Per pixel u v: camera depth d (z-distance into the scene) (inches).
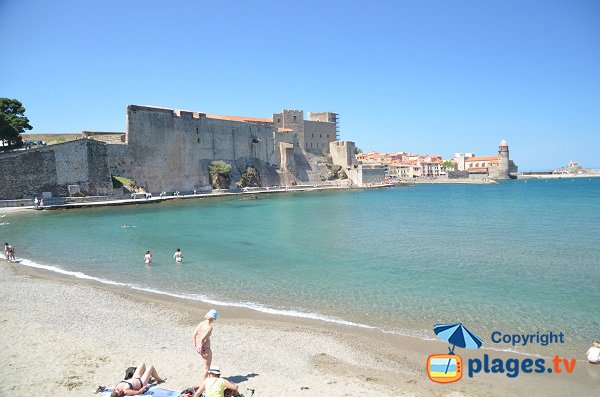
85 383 387.5
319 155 5022.1
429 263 966.4
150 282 797.2
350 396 376.2
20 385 381.4
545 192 4094.5
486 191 4372.5
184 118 3410.4
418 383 403.2
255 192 3848.4
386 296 704.4
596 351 445.4
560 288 746.8
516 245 1199.6
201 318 595.2
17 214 1977.1
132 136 2957.7
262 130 4328.3
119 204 2448.3
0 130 2298.2
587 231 1462.8
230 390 352.2
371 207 2532.0
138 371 373.1
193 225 1665.8
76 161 2477.9
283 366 439.2
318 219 1898.4
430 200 3137.3
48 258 1022.4
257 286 768.9
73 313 602.9
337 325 567.2
